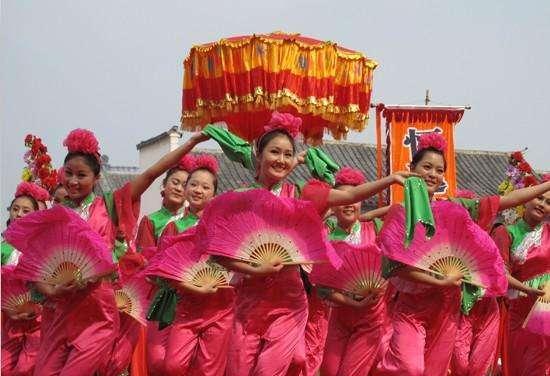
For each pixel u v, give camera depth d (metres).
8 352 10.09
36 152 10.73
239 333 7.17
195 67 9.43
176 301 8.91
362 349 8.97
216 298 9.06
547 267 9.95
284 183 7.48
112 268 7.48
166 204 10.84
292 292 7.14
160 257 8.73
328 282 8.84
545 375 10.11
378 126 12.55
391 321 8.20
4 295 9.91
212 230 7.02
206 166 10.30
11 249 10.13
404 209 7.49
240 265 7.00
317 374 10.95
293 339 7.12
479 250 7.75
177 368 9.02
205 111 9.42
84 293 7.53
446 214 7.66
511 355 10.30
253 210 6.98
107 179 24.86
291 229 7.02
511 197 8.41
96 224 7.61
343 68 9.41
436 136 8.12
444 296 7.83
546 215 9.98
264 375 7.02
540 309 9.94
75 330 7.57
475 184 29.88
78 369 7.55
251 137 9.43
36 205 10.21
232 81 9.19
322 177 7.39
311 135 9.73
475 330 9.66
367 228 9.97
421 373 7.70
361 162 29.53
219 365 9.15
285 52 9.11
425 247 7.67
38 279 7.59
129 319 9.37
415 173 7.37
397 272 7.77
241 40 9.16
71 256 7.47
